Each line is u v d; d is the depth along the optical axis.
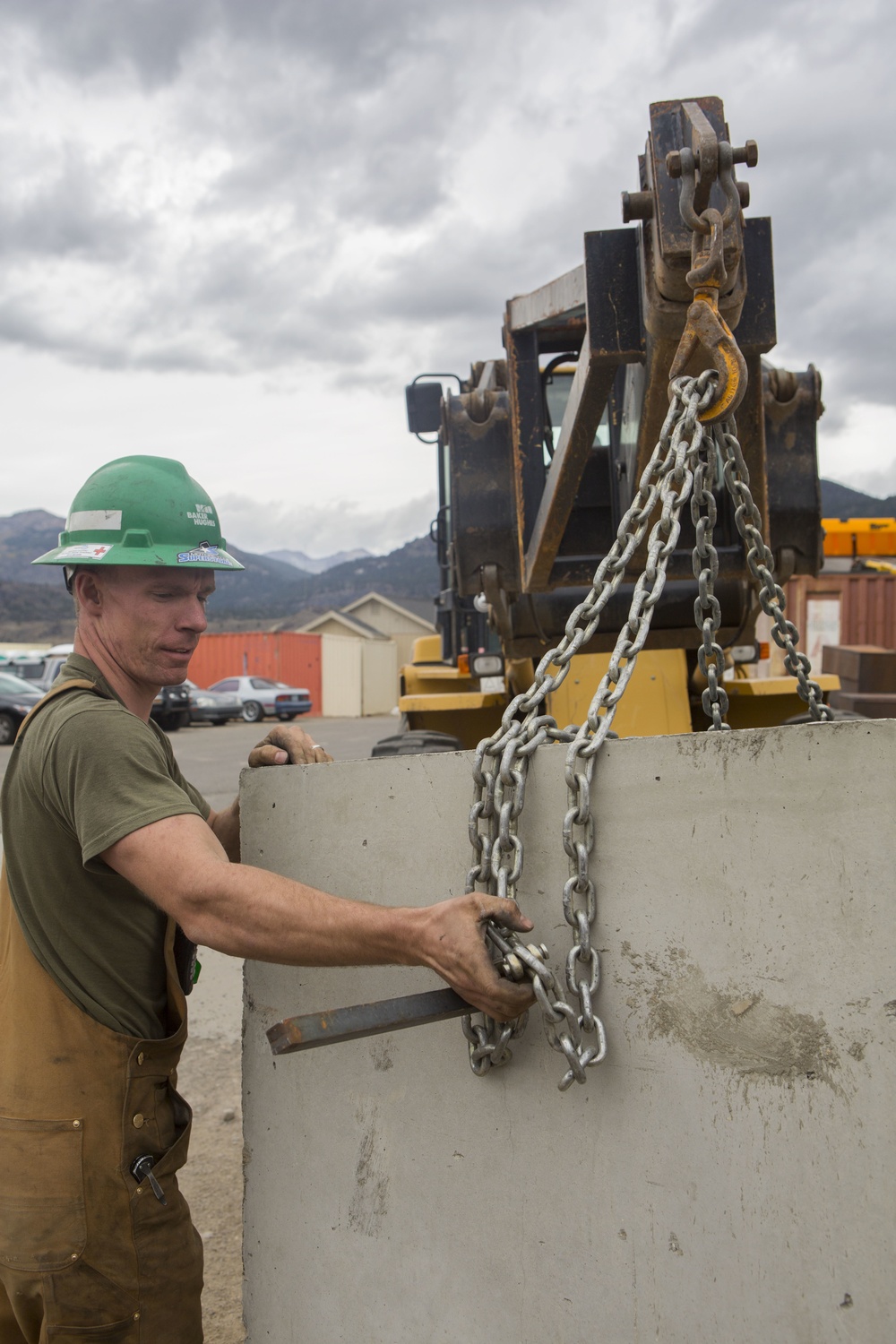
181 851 1.32
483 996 1.22
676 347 2.05
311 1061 1.55
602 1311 1.37
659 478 1.54
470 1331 1.44
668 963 1.33
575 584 3.31
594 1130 1.37
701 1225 1.33
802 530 3.28
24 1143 1.46
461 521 3.38
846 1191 1.28
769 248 2.03
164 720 22.42
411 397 4.03
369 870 1.50
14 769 1.50
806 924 1.29
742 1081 1.31
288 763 1.75
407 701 4.80
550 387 4.34
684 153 1.59
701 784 1.31
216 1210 2.86
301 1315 1.55
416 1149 1.48
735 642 3.89
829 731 1.28
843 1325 1.28
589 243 2.25
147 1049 1.52
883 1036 1.27
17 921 1.50
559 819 1.36
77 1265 1.45
